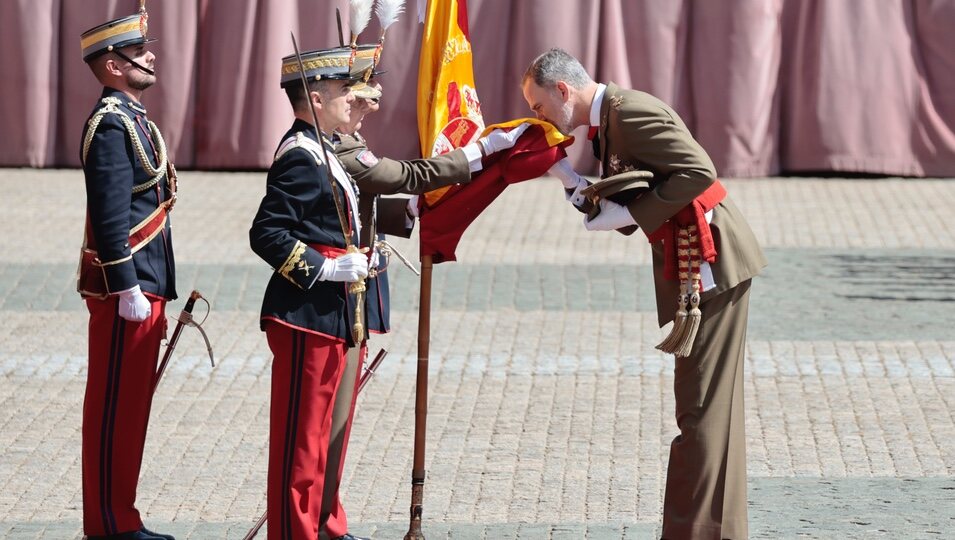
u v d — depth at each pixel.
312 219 15.37
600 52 42.12
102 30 16.17
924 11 42.06
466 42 16.41
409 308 29.16
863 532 17.38
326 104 15.51
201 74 42.59
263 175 42.59
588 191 15.42
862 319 28.03
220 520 18.22
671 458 16.20
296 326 15.29
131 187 16.05
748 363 25.36
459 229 16.14
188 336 27.06
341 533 16.66
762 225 36.28
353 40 15.58
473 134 16.36
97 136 15.89
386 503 18.78
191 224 35.81
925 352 25.94
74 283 30.62
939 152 42.56
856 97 42.28
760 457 20.58
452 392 23.94
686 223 15.71
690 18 42.25
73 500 19.00
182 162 42.88
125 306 15.95
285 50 42.03
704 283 15.77
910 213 37.75
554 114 15.85
